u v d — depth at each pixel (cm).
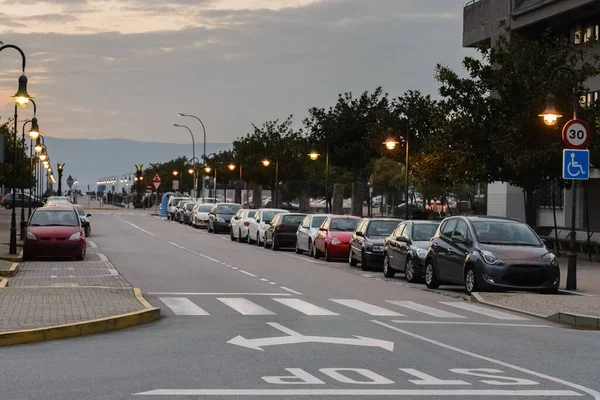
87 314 1650
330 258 3709
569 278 2498
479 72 3753
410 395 1002
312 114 7581
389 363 1232
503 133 3597
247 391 1012
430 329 1641
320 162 9656
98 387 1030
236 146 9819
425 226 2875
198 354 1294
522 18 5478
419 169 4075
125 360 1236
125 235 5675
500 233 2412
